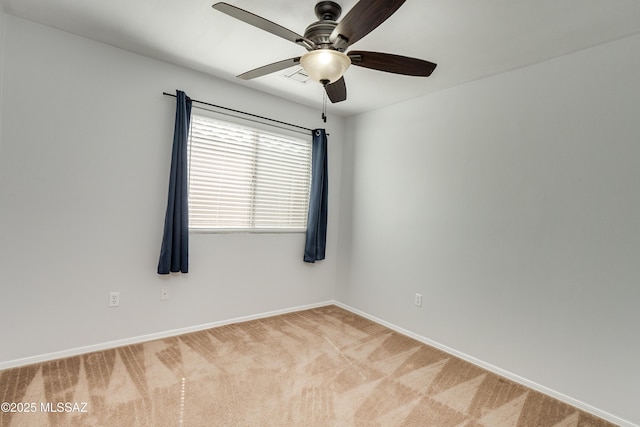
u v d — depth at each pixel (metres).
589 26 1.90
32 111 2.24
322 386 2.21
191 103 2.86
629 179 1.97
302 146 3.72
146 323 2.76
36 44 2.23
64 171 2.36
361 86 2.95
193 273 2.99
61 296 2.38
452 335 2.84
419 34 2.05
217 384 2.17
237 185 3.23
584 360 2.12
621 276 1.99
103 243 2.54
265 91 3.31
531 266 2.37
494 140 2.60
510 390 2.29
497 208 2.57
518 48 2.19
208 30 2.20
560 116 2.25
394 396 2.14
